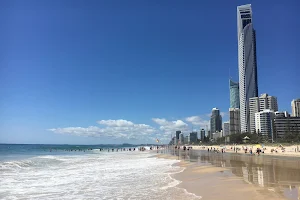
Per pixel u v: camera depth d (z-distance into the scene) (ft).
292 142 431.43
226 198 46.44
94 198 50.47
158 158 197.88
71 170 101.14
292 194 48.49
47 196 52.65
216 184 62.80
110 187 62.18
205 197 48.32
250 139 562.66
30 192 56.59
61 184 67.05
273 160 153.79
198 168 106.93
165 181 70.90
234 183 63.16
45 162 132.46
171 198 48.52
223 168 103.09
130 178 77.82
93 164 132.87
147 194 52.95
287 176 75.56
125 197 50.80
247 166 111.55
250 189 53.98
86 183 68.54
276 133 584.40
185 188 58.80
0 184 66.59
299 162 134.72
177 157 211.41
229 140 634.84
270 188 54.90
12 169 99.25
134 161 160.15
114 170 102.32
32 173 89.66
